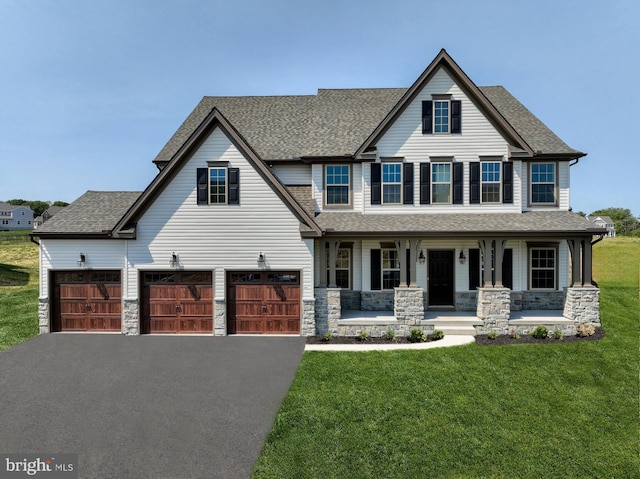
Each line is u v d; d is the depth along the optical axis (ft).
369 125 56.44
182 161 44.57
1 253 135.85
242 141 44.09
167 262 44.60
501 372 33.32
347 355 37.42
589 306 44.42
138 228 44.55
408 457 21.97
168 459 21.36
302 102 65.67
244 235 44.57
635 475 20.99
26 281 85.61
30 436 23.52
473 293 50.78
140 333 44.65
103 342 41.98
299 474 20.36
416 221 47.57
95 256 44.96
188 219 44.57
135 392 29.48
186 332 45.03
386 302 51.60
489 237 44.55
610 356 36.78
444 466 21.27
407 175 49.96
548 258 51.11
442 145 49.70
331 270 45.68
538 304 50.80
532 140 52.39
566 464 21.77
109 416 25.86
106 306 45.44
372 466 21.15
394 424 25.23
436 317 46.52
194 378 32.09
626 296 59.77
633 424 25.86
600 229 43.52
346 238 46.06
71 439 23.22
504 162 49.49
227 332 44.70
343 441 23.29
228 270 44.70
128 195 54.39
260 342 41.93
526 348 38.83
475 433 24.44
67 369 34.12
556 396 29.32
